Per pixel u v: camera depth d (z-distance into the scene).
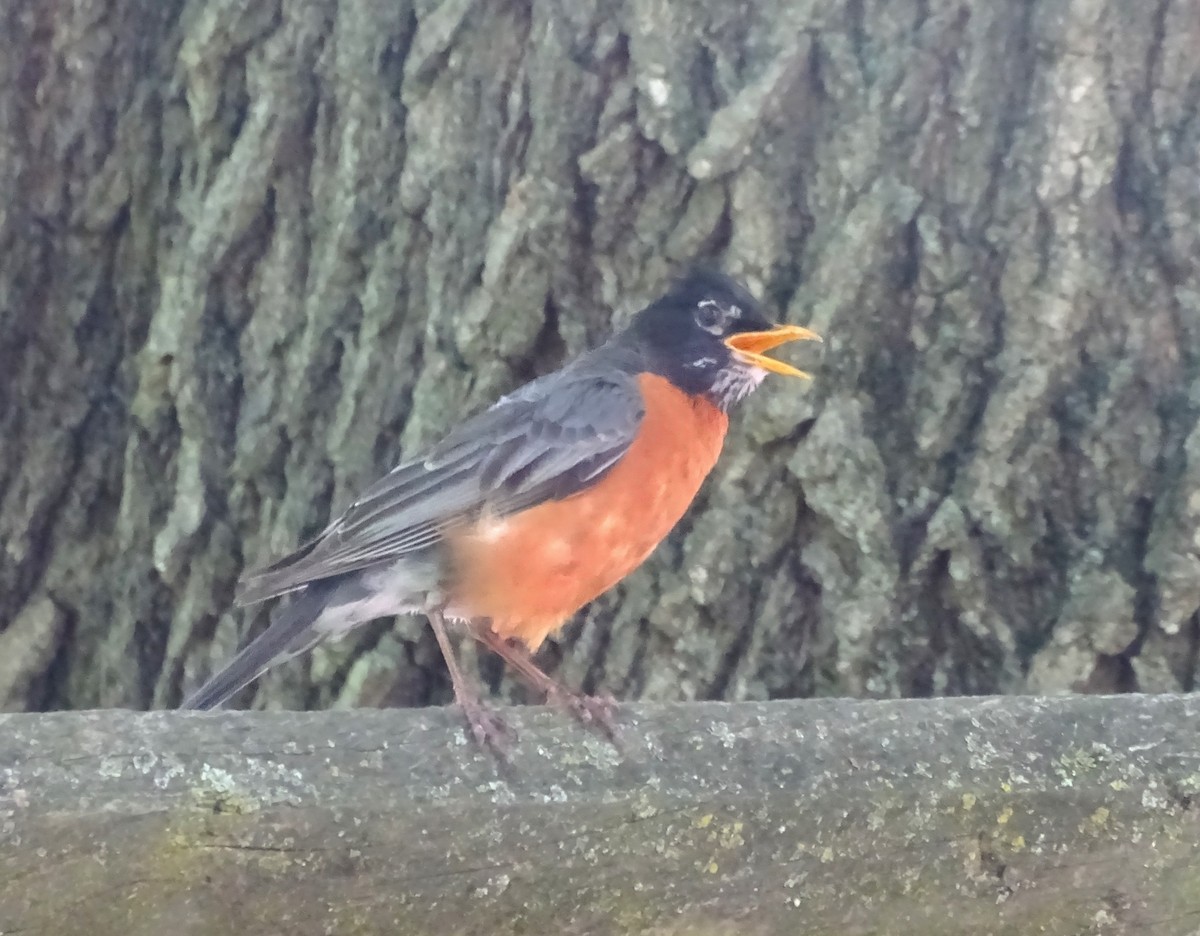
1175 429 6.39
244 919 3.61
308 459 7.32
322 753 3.82
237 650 7.35
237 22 7.43
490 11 7.04
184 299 7.46
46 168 7.69
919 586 6.48
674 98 6.84
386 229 7.27
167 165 7.72
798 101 6.83
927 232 6.59
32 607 7.60
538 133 6.94
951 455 6.55
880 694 6.43
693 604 6.74
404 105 7.23
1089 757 4.12
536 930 3.79
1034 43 6.59
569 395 6.82
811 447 6.59
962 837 3.98
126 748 3.71
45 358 7.70
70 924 3.49
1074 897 4.01
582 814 3.82
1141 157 6.55
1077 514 6.43
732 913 3.89
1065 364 6.49
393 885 3.71
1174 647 6.25
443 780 3.82
